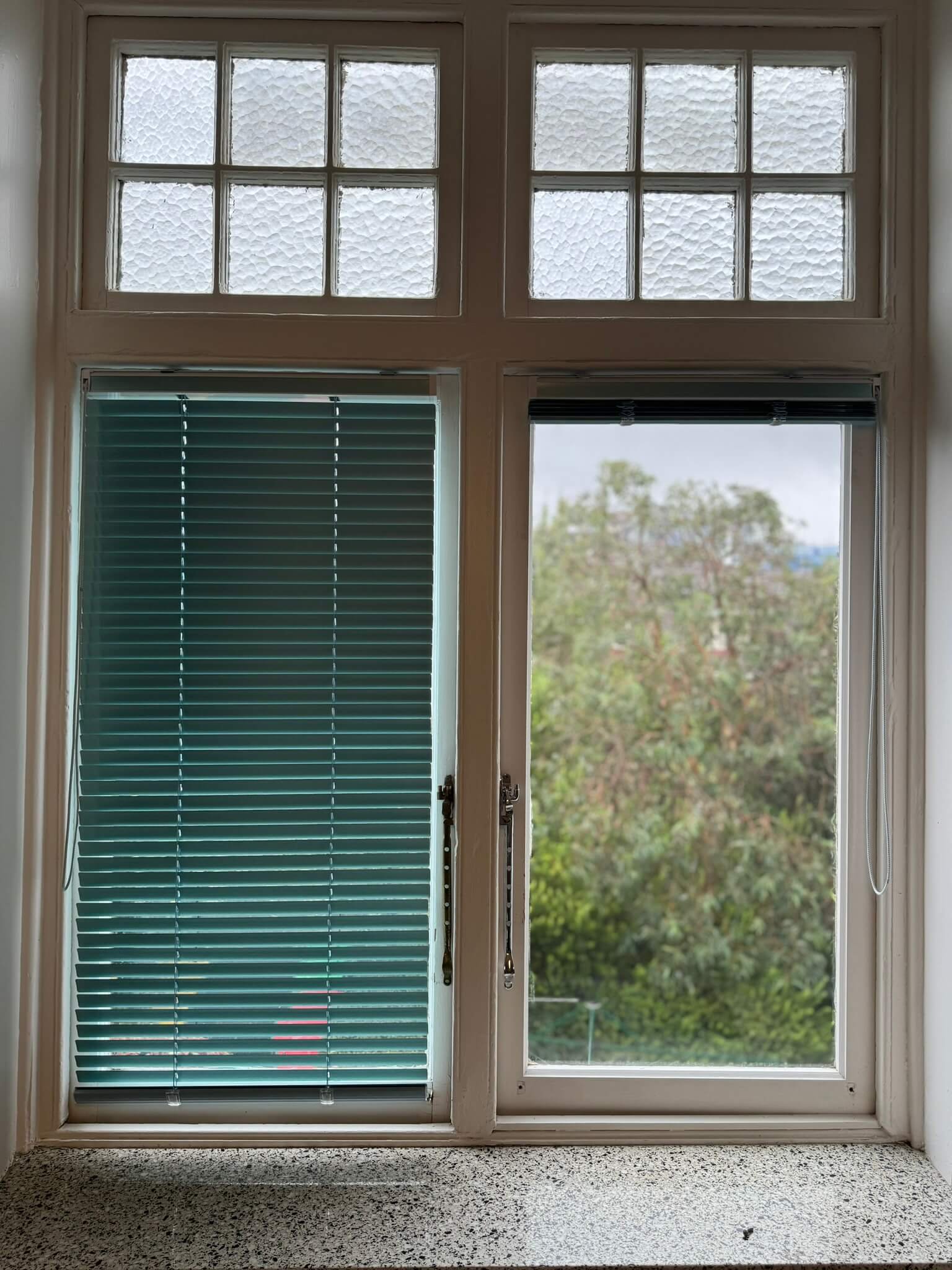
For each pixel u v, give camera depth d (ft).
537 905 12.97
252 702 4.91
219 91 5.04
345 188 5.10
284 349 4.87
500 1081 4.99
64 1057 4.88
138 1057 4.90
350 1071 4.92
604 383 5.01
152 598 4.92
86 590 4.93
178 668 4.92
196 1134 4.82
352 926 4.92
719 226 5.13
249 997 4.91
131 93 5.12
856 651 5.07
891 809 4.90
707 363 4.91
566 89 5.11
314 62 5.09
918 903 4.84
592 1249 3.91
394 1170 4.57
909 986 4.86
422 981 4.92
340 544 4.93
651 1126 4.88
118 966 4.90
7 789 4.57
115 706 4.92
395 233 5.09
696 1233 4.02
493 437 4.89
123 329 4.88
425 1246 3.93
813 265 5.13
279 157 5.08
